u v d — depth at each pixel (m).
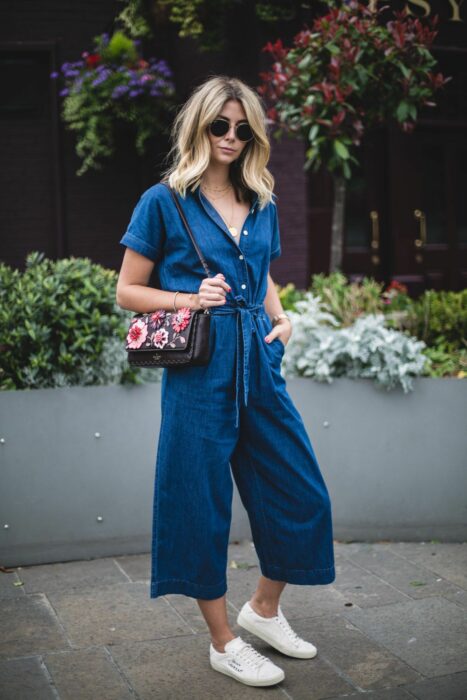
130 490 3.34
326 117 4.29
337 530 3.48
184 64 6.22
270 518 2.33
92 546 3.31
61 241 6.30
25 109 6.25
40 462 3.23
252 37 5.75
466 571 3.14
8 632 2.64
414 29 4.31
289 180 6.08
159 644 2.55
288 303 4.48
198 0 5.40
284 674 2.34
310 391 3.43
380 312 4.15
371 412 3.44
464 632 2.61
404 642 2.55
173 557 2.29
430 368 3.64
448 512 3.47
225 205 2.29
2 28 6.06
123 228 6.44
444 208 7.16
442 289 7.15
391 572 3.14
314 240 6.85
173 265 2.24
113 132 6.09
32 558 3.24
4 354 3.23
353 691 2.25
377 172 6.98
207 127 2.21
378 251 7.03
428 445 3.46
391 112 4.44
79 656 2.47
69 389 3.24
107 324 3.29
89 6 6.15
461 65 6.68
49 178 6.33
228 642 2.34
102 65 5.79
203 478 2.23
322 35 4.18
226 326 2.22
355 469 3.46
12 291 3.35
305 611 2.80
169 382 2.27
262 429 2.28
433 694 2.22
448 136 7.09
